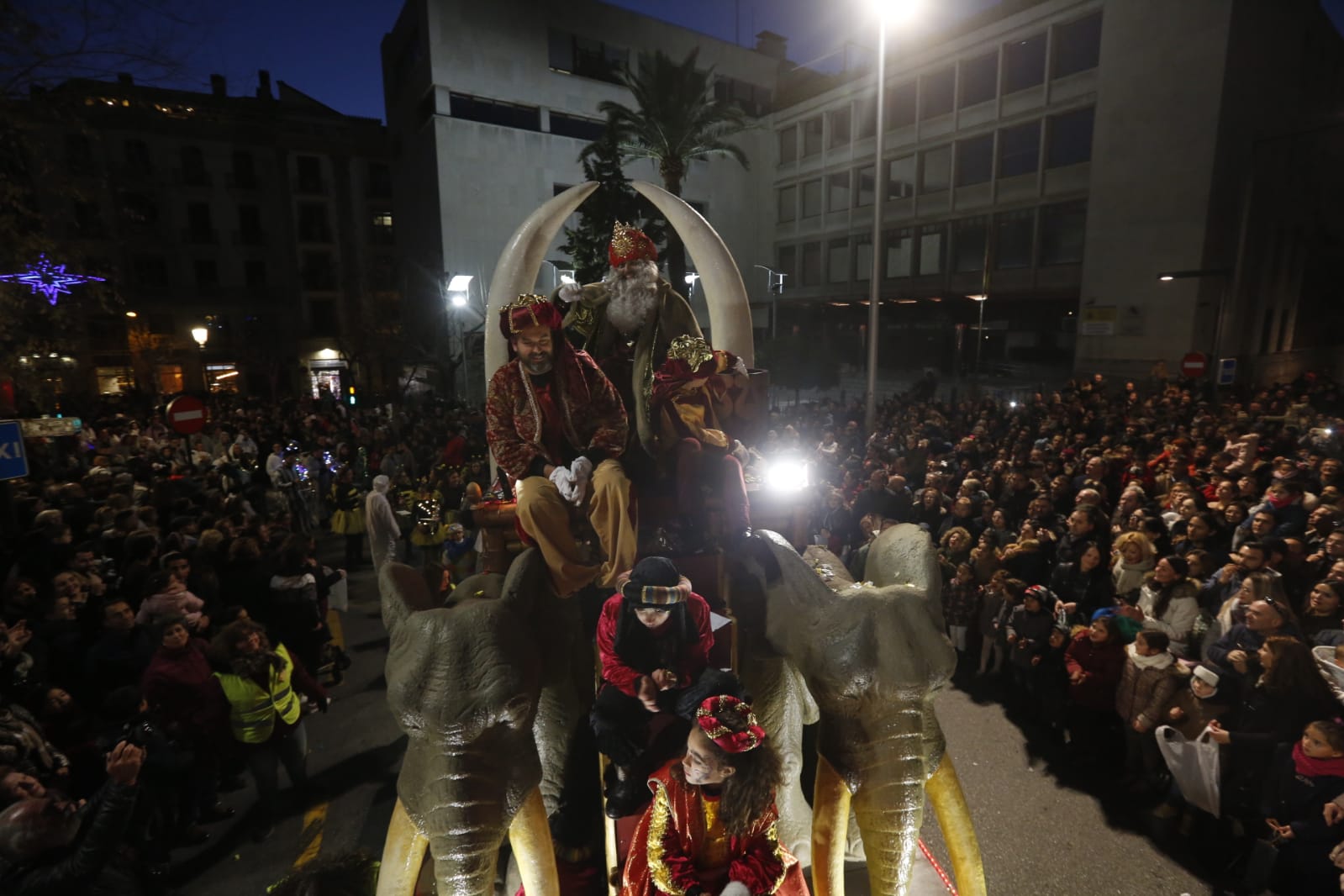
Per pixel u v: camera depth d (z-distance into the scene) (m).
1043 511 7.76
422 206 35.81
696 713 2.26
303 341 39.28
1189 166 24.30
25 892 3.13
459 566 8.09
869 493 9.40
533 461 2.96
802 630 2.54
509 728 2.36
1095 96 27.05
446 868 2.23
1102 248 27.00
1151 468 9.86
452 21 32.41
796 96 40.94
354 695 7.43
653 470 3.35
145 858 4.40
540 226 3.62
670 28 38.97
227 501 9.09
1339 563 5.17
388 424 21.55
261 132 36.91
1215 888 4.50
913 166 34.88
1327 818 3.93
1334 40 29.45
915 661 2.38
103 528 7.86
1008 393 29.09
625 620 2.53
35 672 4.85
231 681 5.05
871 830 2.38
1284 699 4.40
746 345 3.90
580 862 2.78
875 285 15.07
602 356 3.61
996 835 5.07
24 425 11.36
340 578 7.66
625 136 22.86
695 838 2.24
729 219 42.62
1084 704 5.73
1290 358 28.50
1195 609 5.33
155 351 34.66
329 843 5.18
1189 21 23.92
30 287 12.11
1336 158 29.42
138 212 34.94
